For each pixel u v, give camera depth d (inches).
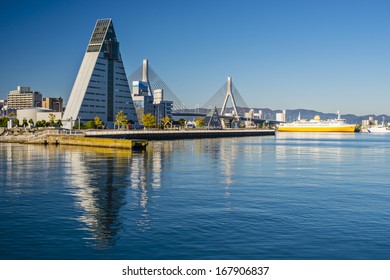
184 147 4886.8
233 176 2137.1
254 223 1127.6
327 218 1195.3
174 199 1464.1
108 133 5728.3
